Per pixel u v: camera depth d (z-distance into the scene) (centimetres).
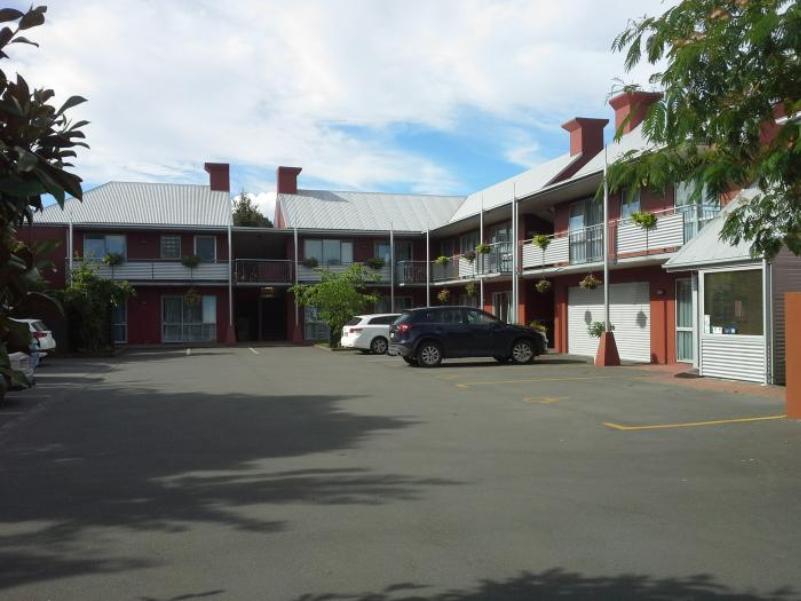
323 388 1471
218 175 3872
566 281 2448
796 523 544
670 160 578
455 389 1413
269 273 3481
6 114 237
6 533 543
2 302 250
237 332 3734
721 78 528
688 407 1121
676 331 1886
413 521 557
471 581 438
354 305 2941
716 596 412
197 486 677
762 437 880
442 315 1984
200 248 3484
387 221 3734
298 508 597
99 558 487
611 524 545
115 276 3253
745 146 566
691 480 675
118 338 3356
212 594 424
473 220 2959
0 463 791
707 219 1650
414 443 870
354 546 503
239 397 1345
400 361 2231
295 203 3812
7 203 244
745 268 1385
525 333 1989
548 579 439
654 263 1912
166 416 1121
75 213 3353
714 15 557
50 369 2044
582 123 2769
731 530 529
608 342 1875
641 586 427
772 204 644
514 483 671
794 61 534
